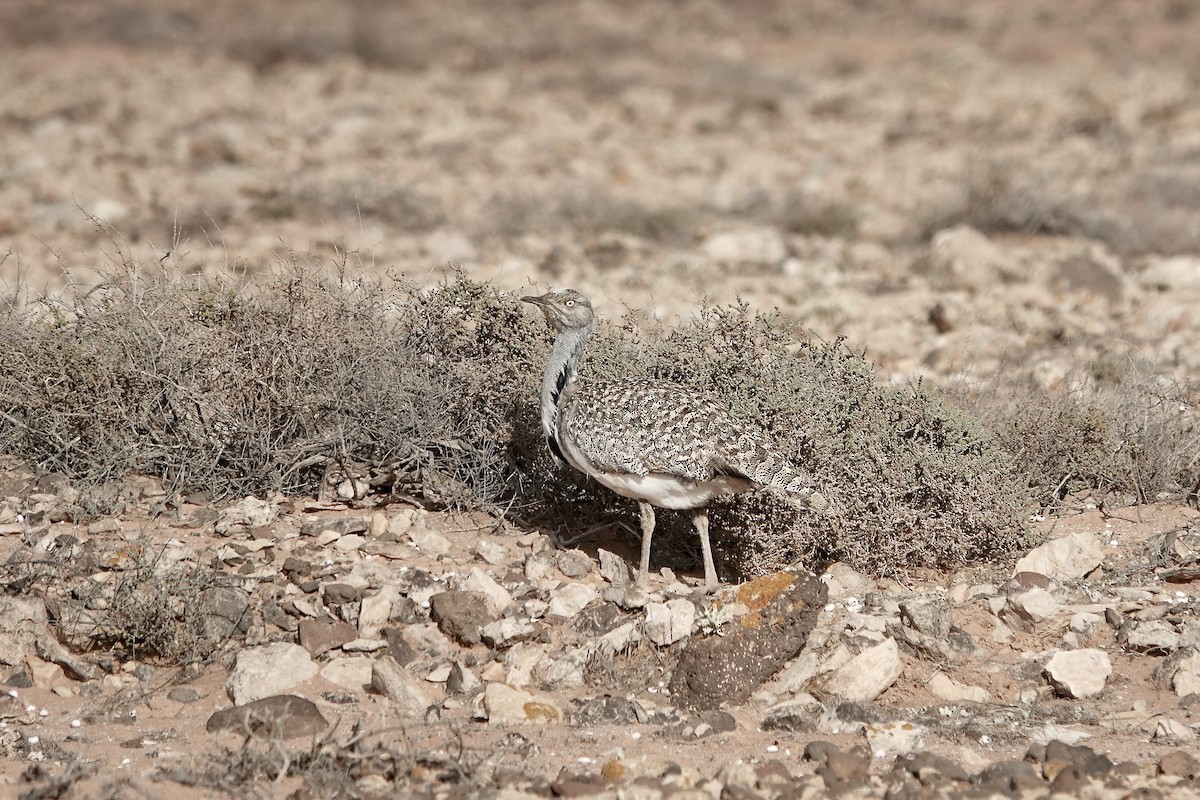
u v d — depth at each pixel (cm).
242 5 8662
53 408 1708
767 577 1376
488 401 1727
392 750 1171
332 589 1444
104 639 1378
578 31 8225
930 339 2677
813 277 3228
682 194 4306
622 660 1362
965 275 3216
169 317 1772
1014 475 1714
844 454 1583
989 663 1374
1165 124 5453
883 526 1548
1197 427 1898
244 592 1442
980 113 5797
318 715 1245
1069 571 1558
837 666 1330
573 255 3428
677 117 5878
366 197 4109
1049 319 2809
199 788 1121
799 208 3969
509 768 1152
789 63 7600
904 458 1564
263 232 3706
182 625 1386
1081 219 3747
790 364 1689
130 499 1650
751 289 3108
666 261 3356
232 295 1800
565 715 1278
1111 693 1333
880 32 8681
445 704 1298
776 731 1257
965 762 1182
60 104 5781
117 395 1712
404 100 6084
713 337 1744
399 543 1586
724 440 1439
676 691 1324
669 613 1364
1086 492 1805
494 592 1438
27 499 1628
